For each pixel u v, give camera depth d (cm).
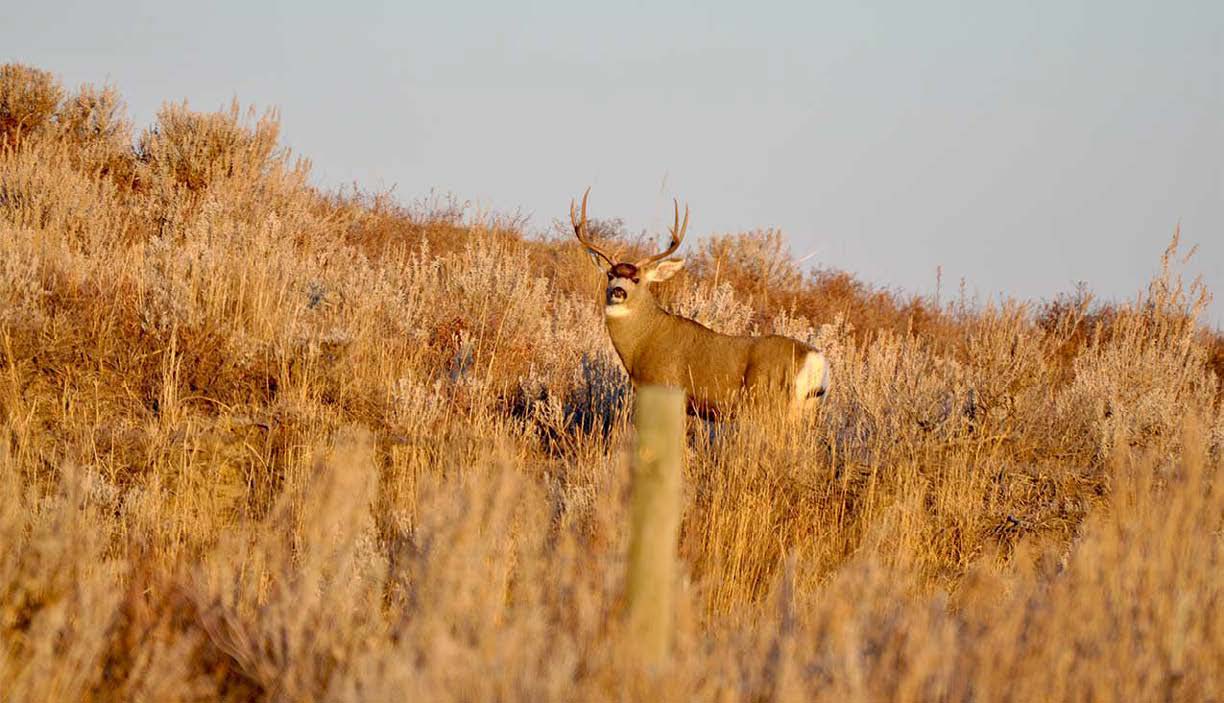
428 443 2669
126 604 1555
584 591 1335
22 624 1476
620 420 3044
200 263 3281
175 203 4519
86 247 3772
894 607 1490
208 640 1494
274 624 1391
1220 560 1531
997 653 1291
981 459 2928
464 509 1547
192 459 2384
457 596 1338
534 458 2817
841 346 4288
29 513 1823
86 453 2377
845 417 3384
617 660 1216
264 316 3134
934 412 3166
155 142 5031
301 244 4672
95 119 5347
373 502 2072
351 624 1448
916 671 1210
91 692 1378
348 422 2852
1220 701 1291
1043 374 3434
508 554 1517
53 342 2753
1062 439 3244
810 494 2556
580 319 4447
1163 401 3338
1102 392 3516
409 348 3556
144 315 2936
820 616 1412
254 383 2905
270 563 1747
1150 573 1409
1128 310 4216
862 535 2377
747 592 2055
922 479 2677
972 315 5794
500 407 3384
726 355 3145
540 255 5894
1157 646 1330
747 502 2347
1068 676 1274
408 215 6116
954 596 2072
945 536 2473
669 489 1311
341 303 3728
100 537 1873
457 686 1174
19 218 3688
